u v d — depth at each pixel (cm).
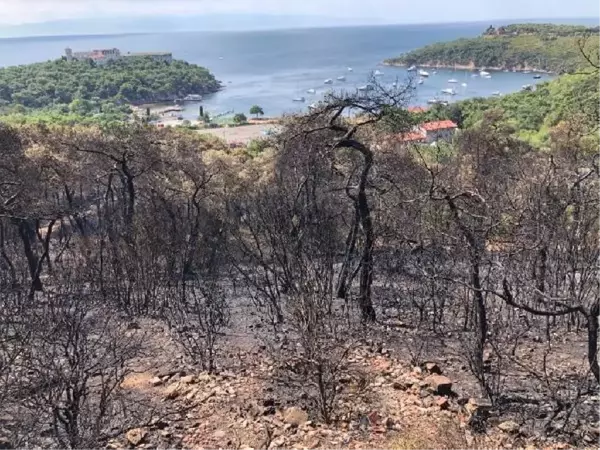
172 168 3069
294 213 2122
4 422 916
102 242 2178
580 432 934
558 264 1584
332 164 2170
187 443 943
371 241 1708
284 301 1948
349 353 1293
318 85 17938
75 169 3016
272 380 1200
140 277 2142
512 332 1408
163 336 1655
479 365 1093
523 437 905
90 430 941
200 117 11344
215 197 2958
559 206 1680
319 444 908
